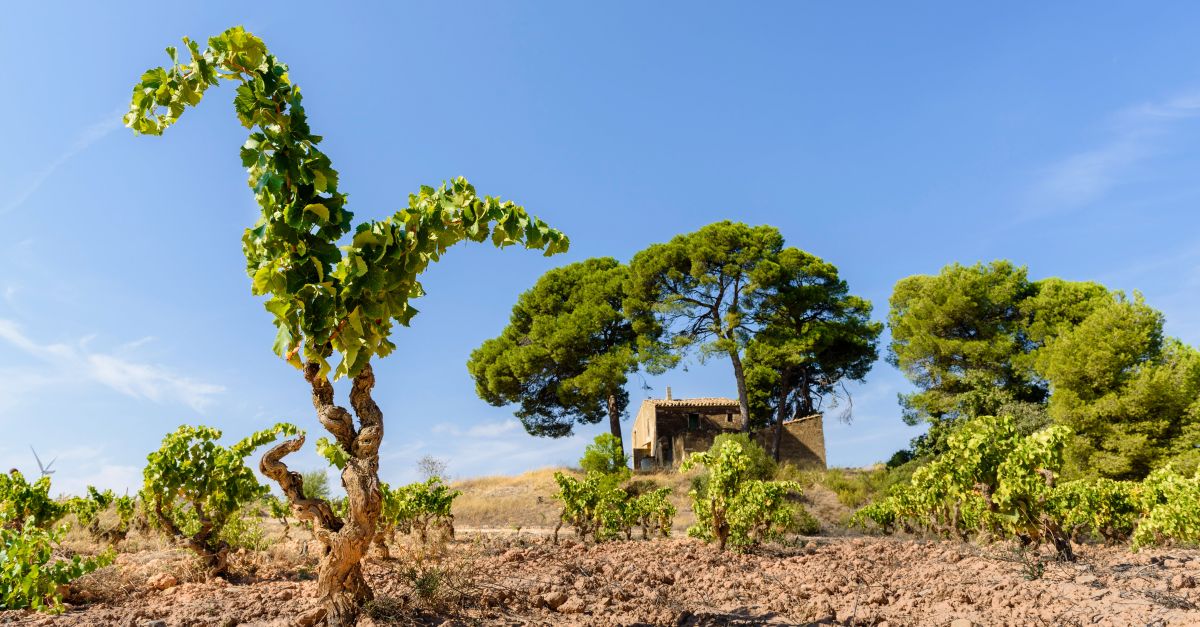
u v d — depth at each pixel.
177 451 8.21
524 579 6.78
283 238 4.57
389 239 4.74
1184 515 9.79
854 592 7.15
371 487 4.83
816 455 33.91
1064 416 24.05
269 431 9.38
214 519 8.36
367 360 4.82
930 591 6.93
